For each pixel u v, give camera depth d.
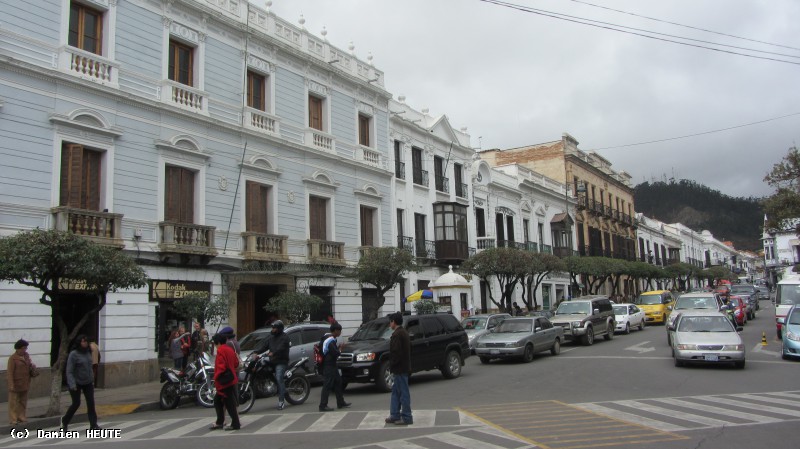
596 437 9.04
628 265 49.72
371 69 29.98
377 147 29.69
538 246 45.69
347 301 26.48
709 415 10.60
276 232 23.42
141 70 19.22
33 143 16.20
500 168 44.94
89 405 11.29
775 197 25.75
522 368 19.30
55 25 17.08
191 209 20.52
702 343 17.36
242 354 16.09
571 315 26.95
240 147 22.31
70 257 12.36
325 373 12.58
